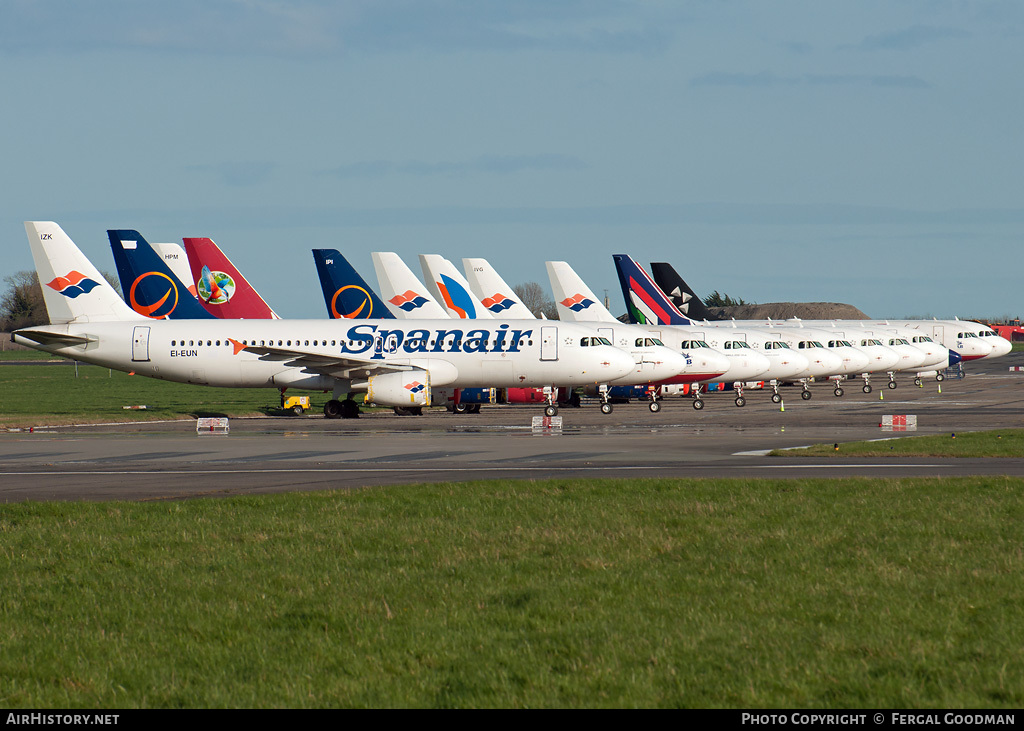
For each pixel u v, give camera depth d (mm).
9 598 61500
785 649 50375
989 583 62250
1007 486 102562
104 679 47625
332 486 112062
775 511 88125
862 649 50312
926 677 46625
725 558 69750
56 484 114875
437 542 76375
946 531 78062
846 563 68188
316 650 51312
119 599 61125
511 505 93062
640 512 88188
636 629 53719
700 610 57125
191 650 51594
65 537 79562
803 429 186875
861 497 95875
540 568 67688
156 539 78688
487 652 50625
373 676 47531
